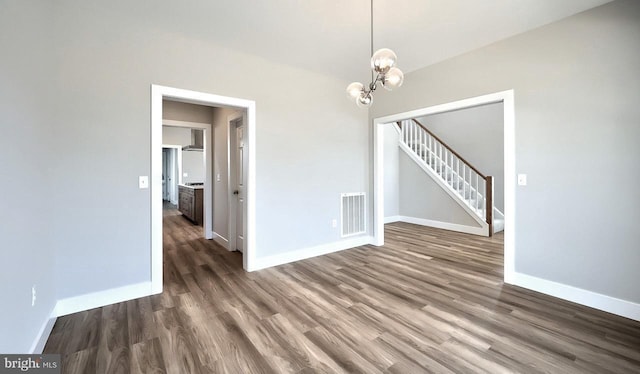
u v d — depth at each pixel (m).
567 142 2.45
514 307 2.32
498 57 2.85
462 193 5.65
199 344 1.82
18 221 1.47
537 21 2.50
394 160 6.51
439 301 2.44
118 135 2.43
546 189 2.57
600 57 2.27
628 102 2.15
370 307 2.33
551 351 1.74
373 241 4.43
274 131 3.40
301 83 3.62
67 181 2.22
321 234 3.90
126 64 2.46
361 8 2.31
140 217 2.54
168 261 3.62
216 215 4.75
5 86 1.36
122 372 1.56
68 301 2.23
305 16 2.43
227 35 2.75
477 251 4.04
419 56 3.21
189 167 9.92
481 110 6.18
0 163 1.29
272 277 3.04
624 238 2.19
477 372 1.55
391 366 1.61
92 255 2.33
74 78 2.24
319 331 1.98
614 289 2.23
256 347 1.79
